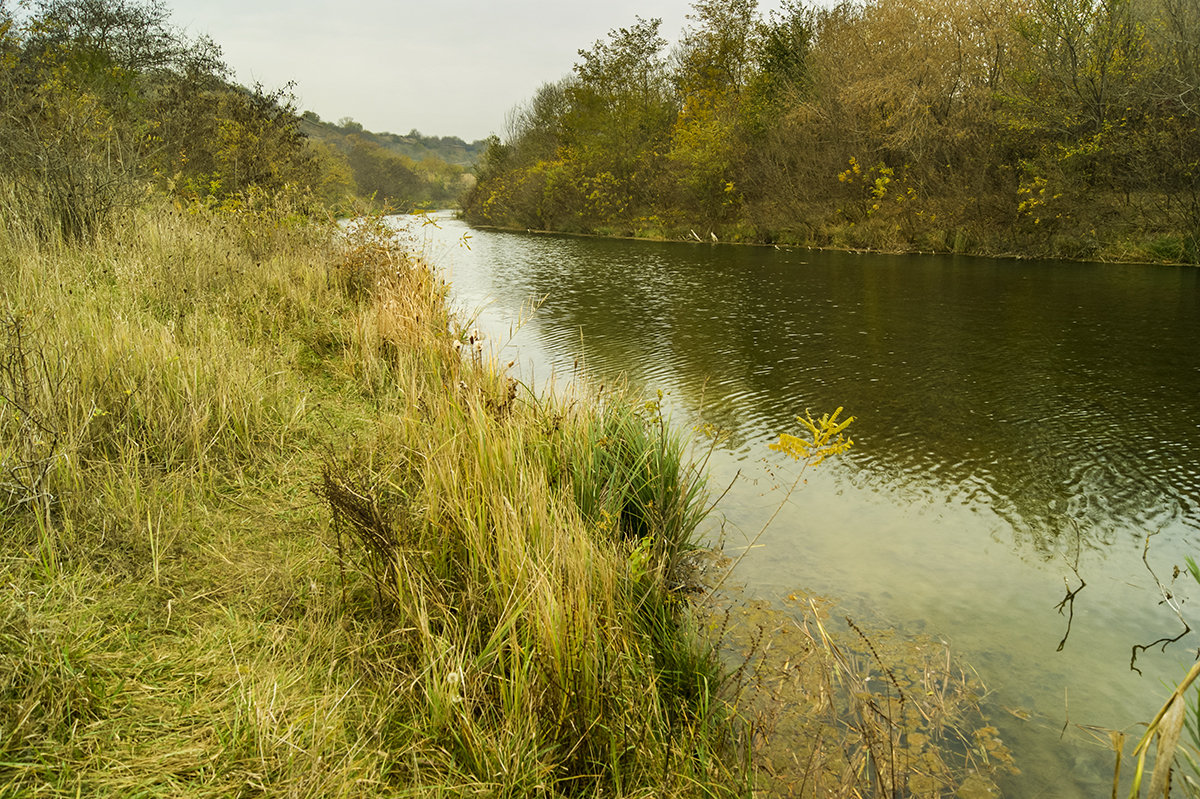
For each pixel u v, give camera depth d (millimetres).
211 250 7902
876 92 22703
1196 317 10977
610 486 4238
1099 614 3852
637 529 4391
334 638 2809
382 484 4020
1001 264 17891
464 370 5676
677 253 23625
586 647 2697
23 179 7367
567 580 3057
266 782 2133
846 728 3002
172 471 3873
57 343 4172
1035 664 3443
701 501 4809
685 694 3158
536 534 3244
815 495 5281
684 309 12789
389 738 2445
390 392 5668
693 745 2729
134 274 6320
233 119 14820
